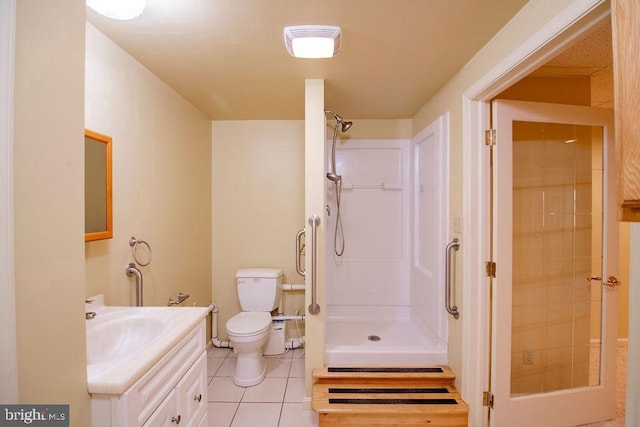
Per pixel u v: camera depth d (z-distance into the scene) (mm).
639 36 571
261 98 2121
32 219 625
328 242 2654
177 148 2012
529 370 1677
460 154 1659
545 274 1682
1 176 573
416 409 1574
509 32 1223
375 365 1883
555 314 1690
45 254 655
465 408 1577
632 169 594
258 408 1829
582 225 1688
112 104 1365
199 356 1229
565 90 1811
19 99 595
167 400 981
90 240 1208
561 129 1653
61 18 692
